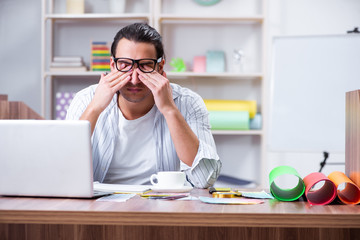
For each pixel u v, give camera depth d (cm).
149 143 193
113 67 182
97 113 179
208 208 115
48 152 132
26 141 133
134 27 175
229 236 129
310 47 311
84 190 132
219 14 405
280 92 315
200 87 410
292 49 314
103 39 410
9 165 135
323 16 408
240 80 409
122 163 193
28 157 133
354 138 137
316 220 108
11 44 413
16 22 412
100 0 408
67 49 410
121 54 174
